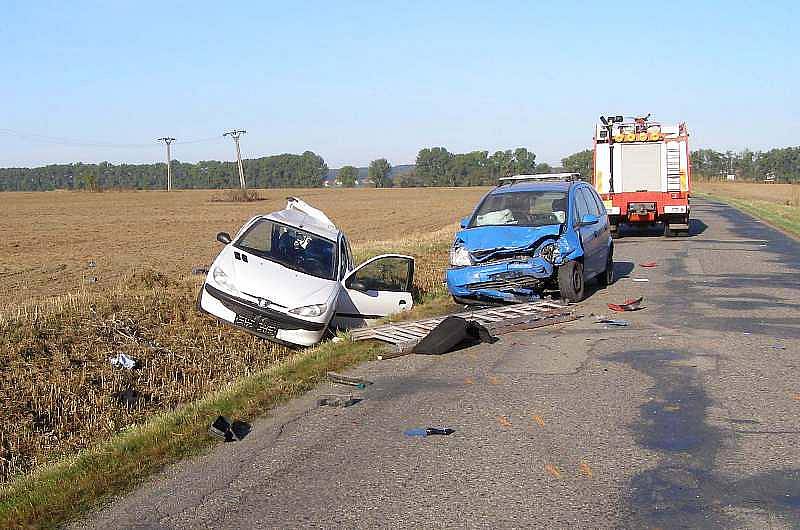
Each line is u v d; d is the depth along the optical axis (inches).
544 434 247.4
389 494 203.2
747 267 681.0
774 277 610.5
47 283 737.0
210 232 1563.7
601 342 383.9
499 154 7229.3
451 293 511.5
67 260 979.9
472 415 269.7
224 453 240.1
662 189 999.0
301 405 288.7
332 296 453.7
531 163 7204.7
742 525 179.0
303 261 490.0
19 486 236.5
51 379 360.8
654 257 788.0
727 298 511.8
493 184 7199.8
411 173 7603.4
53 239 1370.6
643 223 1040.2
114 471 228.7
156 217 2193.7
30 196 4303.6
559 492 201.2
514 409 275.1
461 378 321.4
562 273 503.5
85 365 382.6
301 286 453.7
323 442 246.2
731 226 1230.3
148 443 253.3
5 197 4128.9
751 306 478.0
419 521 185.9
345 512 192.7
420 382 316.8
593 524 181.8
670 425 252.8
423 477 214.1
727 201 2316.7
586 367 333.7
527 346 379.2
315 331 434.9
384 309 499.2
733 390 291.6
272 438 252.1
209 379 402.6
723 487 201.3
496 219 539.5
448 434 250.1
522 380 314.5
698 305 487.2
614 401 281.7
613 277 639.8
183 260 983.6
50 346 389.1
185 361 415.5
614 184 1010.1
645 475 211.0
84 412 344.5
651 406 274.4
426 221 1893.5
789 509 187.2
